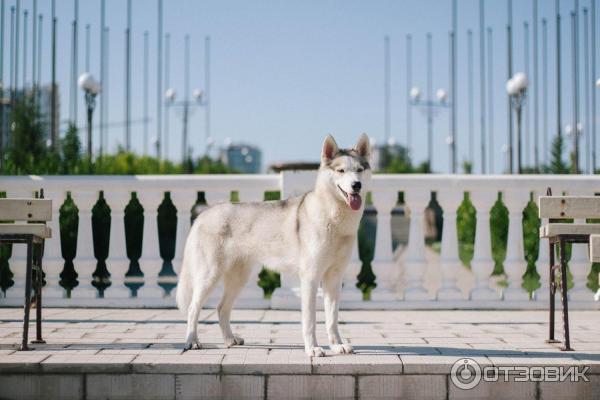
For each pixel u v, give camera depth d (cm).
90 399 482
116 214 839
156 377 483
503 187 811
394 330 659
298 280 828
